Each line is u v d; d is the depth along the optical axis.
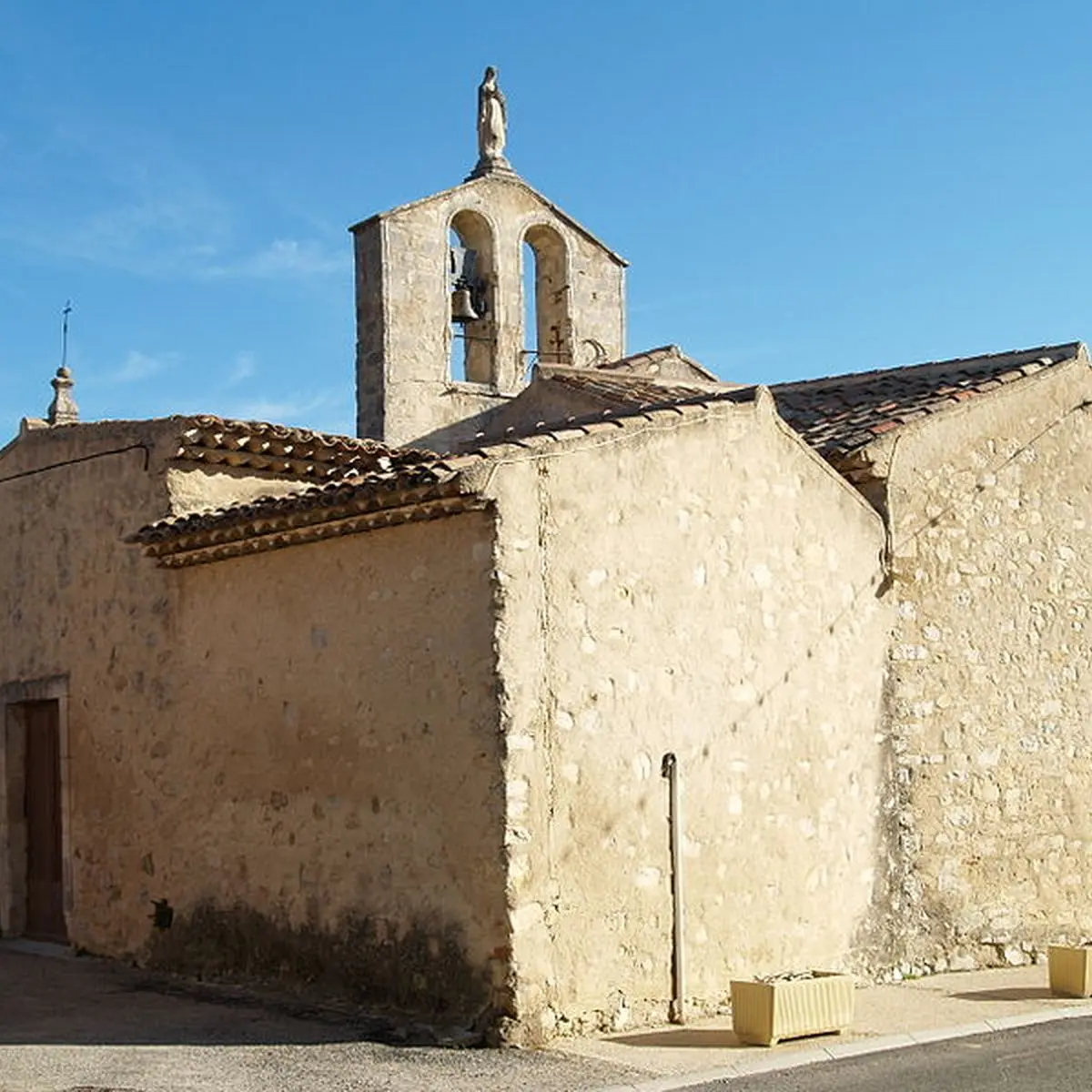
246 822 12.22
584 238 21.42
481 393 20.44
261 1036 10.33
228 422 13.63
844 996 10.48
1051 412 14.82
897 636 13.30
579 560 10.71
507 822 10.05
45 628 14.97
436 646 10.62
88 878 14.07
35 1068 9.52
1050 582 14.55
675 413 11.51
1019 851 13.89
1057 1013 11.29
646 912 10.79
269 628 12.15
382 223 20.05
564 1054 9.70
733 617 11.77
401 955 10.69
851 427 13.98
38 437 15.28
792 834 12.02
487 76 21.22
